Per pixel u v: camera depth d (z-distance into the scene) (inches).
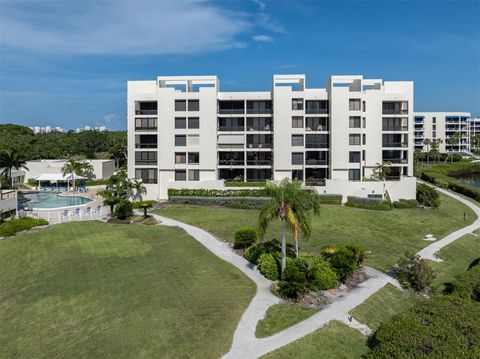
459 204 2741.1
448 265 1518.2
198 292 1177.4
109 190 2507.4
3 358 887.1
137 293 1173.7
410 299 1213.7
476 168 5388.8
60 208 2442.2
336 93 2709.2
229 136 2847.0
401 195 2640.3
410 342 822.5
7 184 3262.8
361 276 1355.8
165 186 2802.7
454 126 6978.4
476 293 1192.2
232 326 986.7
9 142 4995.1
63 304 1130.7
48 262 1469.0
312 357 881.5
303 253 1475.1
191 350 887.1
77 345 922.1
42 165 3757.4
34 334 984.3
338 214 2256.4
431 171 4640.8
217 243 1667.1
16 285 1295.5
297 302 1134.4
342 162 2728.8
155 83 2856.8
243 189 2596.0
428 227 2059.5
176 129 2773.1
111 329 981.2
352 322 1039.6
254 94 2839.6
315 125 2854.3
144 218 2133.4
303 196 1279.5
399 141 2928.2
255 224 1999.3
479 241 1855.3
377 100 2815.0
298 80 2795.3
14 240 1763.0
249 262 1438.2
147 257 1488.7
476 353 777.6
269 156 2913.4
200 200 2559.1
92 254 1531.7
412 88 2925.7
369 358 828.0
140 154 2819.9
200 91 2758.4
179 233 1820.9
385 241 1788.9
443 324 891.4
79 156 5708.7
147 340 927.0
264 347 904.9
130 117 2805.1
